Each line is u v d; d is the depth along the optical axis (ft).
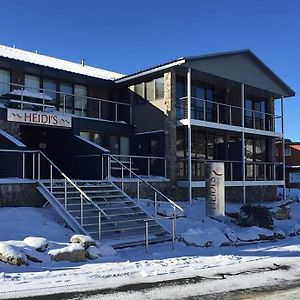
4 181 44.93
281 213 65.98
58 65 75.72
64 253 32.65
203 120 74.18
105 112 77.25
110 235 42.24
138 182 56.08
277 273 30.73
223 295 24.50
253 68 82.12
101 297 23.30
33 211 44.65
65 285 25.67
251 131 80.94
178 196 67.92
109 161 57.57
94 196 48.49
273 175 89.61
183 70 70.18
